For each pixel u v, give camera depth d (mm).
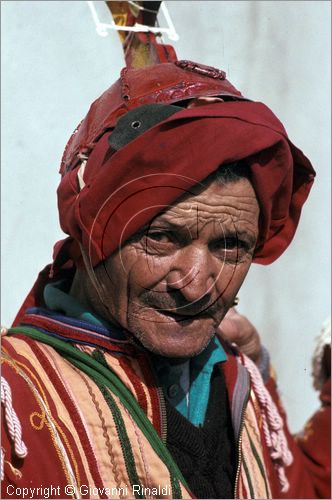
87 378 2117
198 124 1982
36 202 3539
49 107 3541
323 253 3982
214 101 2094
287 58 3648
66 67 3533
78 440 2020
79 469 1989
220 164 1976
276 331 3955
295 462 2891
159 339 2062
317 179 3934
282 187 2180
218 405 2342
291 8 3623
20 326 2277
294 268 3990
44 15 3541
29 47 3547
